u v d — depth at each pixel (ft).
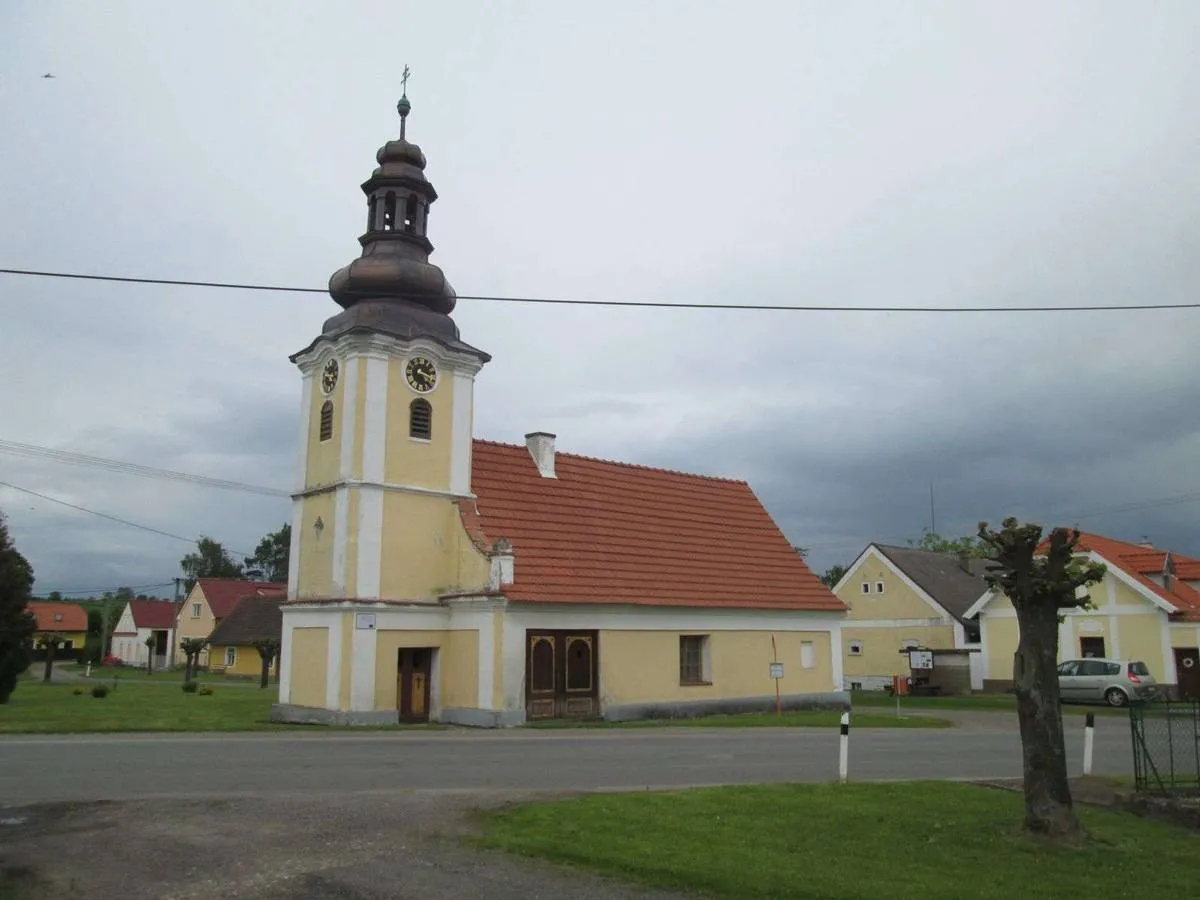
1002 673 156.04
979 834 39.75
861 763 62.69
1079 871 34.99
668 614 105.19
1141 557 154.40
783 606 116.37
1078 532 41.47
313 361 98.84
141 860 34.24
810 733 84.84
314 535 95.66
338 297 98.84
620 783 52.65
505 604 90.38
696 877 32.30
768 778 55.16
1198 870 36.17
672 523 117.91
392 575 92.53
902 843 37.93
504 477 105.60
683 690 105.40
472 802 44.27
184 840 36.88
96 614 374.63
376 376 93.81
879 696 156.15
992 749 71.77
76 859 34.35
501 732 83.92
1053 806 39.73
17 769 53.88
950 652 161.07
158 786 48.75
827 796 46.98
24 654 122.52
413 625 93.25
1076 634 146.30
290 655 95.81
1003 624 156.76
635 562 107.14
